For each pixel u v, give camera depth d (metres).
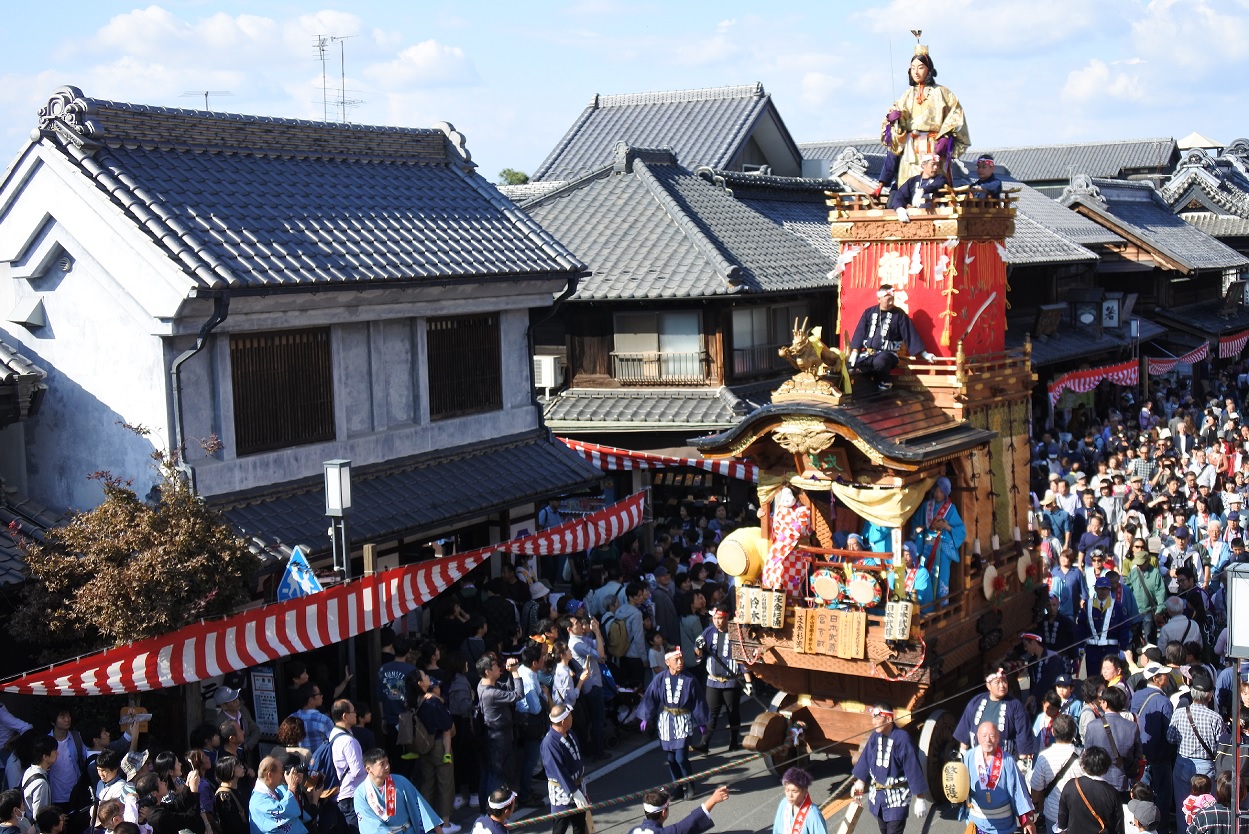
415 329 18.94
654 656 17.50
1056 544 20.34
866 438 13.71
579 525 18.11
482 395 20.28
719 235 28.30
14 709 14.23
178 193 16.52
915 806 12.72
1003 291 17.66
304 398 17.12
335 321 17.34
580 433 26.58
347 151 20.23
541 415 21.30
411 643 15.14
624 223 28.55
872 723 14.20
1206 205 59.81
